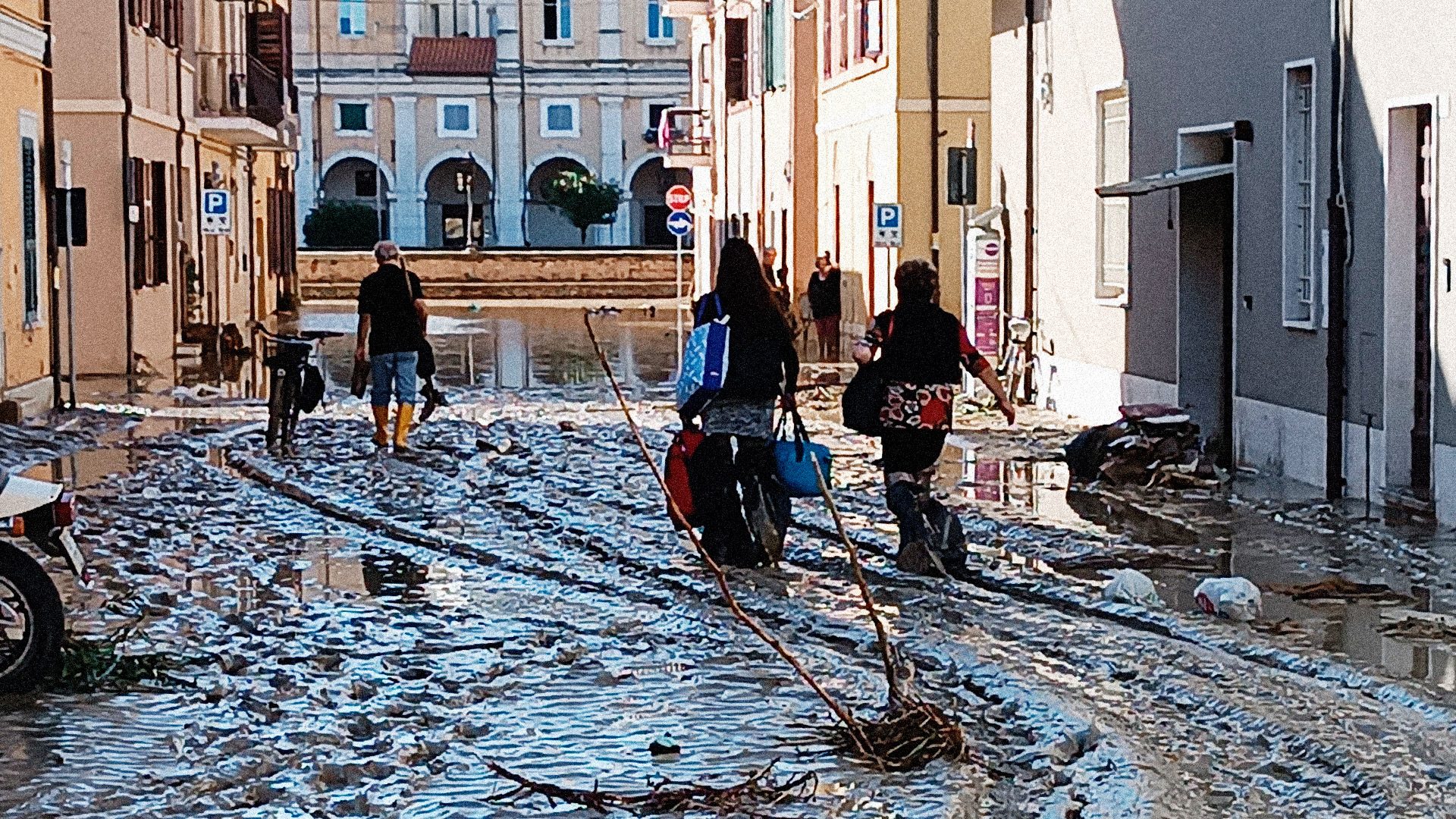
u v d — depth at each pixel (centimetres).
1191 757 1148
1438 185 2009
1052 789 1085
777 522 1791
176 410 3469
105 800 1063
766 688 1323
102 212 4288
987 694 1320
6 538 1912
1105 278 3041
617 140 11156
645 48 11138
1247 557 1831
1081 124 3098
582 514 2142
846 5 4953
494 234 11156
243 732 1211
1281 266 2383
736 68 6625
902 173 4309
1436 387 2023
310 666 1398
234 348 4931
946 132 4300
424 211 11106
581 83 11112
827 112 5191
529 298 8762
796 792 1072
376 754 1161
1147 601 1603
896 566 1769
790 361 1805
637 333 6103
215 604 1634
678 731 1213
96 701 1295
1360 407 2172
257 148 6438
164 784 1097
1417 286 2095
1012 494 2277
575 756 1159
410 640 1491
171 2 4856
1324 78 2253
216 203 4722
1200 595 1557
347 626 1547
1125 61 2895
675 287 8900
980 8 4297
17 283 3284
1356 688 1308
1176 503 2191
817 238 5456
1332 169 2209
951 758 1145
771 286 1820
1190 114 2659
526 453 2766
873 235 4591
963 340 1775
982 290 3494
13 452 2775
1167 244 2745
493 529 2066
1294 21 2330
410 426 2831
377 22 11012
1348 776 1091
